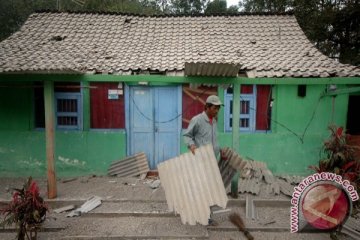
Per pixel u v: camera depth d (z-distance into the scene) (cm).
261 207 588
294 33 959
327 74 705
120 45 896
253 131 808
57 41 901
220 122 804
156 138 816
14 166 791
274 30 979
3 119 787
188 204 454
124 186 699
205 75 587
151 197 619
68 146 794
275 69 743
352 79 610
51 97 585
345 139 491
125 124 806
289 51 861
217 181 448
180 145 812
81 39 920
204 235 464
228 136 799
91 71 721
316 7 1402
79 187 689
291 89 787
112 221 520
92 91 795
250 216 533
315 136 793
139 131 813
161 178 477
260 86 796
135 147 816
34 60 756
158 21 1056
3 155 790
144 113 809
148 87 802
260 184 684
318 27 1381
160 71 741
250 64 772
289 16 1048
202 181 454
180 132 811
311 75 703
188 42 924
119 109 804
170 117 812
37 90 788
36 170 792
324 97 787
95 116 802
